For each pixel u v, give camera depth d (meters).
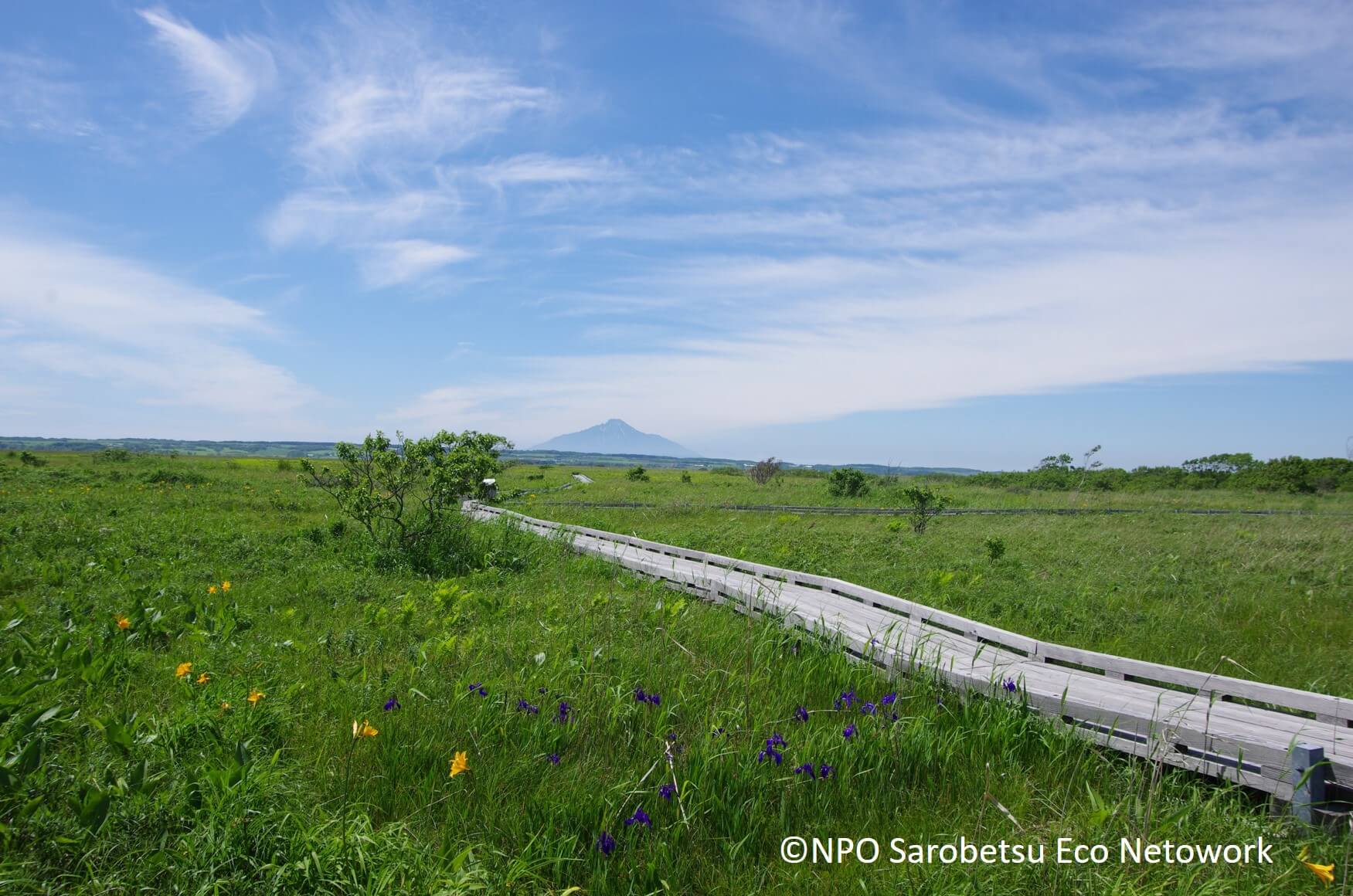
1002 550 13.70
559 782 4.20
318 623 7.68
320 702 5.22
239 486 25.39
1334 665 7.11
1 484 21.02
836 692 5.99
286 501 19.77
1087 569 12.43
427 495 13.98
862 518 22.03
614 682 5.62
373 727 4.64
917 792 4.42
